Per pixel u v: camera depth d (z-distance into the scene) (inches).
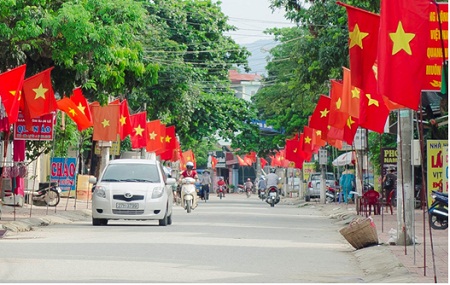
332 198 2775.6
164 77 2263.8
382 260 716.7
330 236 1048.8
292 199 3078.2
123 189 1164.5
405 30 561.0
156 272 617.0
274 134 3378.4
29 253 744.3
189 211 1680.6
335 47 1476.4
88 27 1111.0
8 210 1418.6
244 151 3432.6
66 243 851.4
